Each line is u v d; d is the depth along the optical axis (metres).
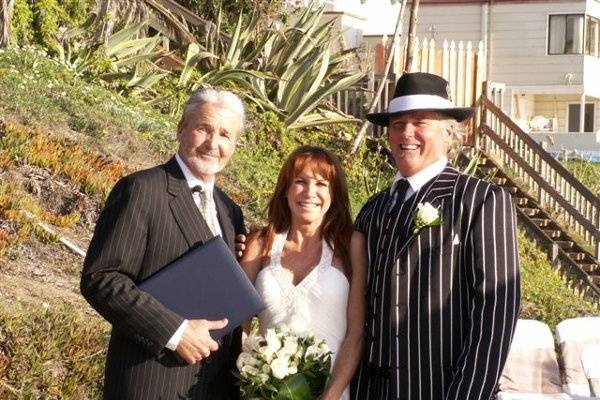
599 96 35.25
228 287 5.03
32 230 9.55
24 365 7.39
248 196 13.77
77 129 13.08
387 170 18.22
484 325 5.03
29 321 7.77
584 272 18.72
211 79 17.97
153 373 4.97
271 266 5.51
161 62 18.86
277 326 5.37
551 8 34.00
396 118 5.51
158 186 5.10
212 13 21.53
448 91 5.58
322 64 18.48
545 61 34.16
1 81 13.40
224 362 5.30
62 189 10.79
